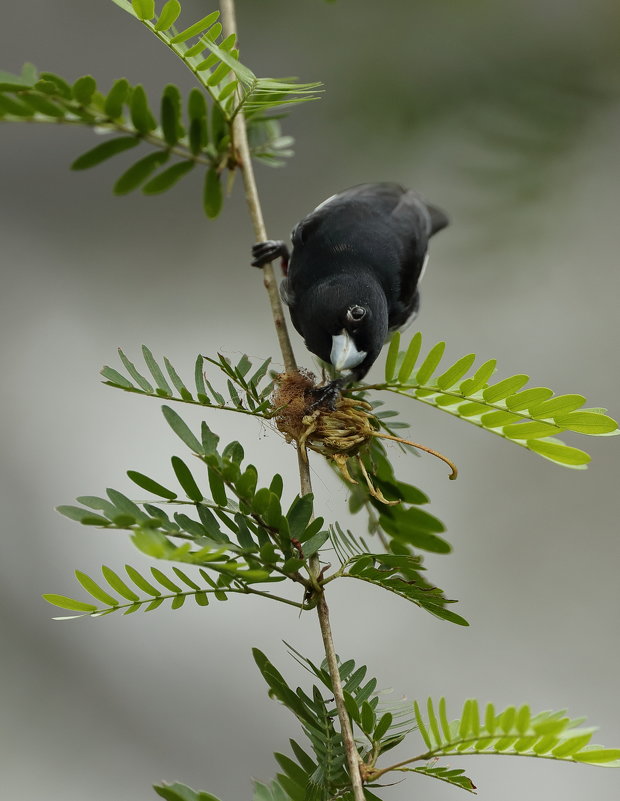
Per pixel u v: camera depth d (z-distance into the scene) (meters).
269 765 11.59
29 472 13.11
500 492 13.90
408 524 6.41
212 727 11.75
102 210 14.59
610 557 13.46
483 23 9.59
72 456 13.28
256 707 11.96
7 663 11.62
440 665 12.61
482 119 9.35
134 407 13.66
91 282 14.31
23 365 13.70
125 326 14.12
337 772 4.77
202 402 5.19
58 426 13.40
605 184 9.37
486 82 9.44
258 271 14.48
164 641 12.16
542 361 14.12
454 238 9.39
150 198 14.66
